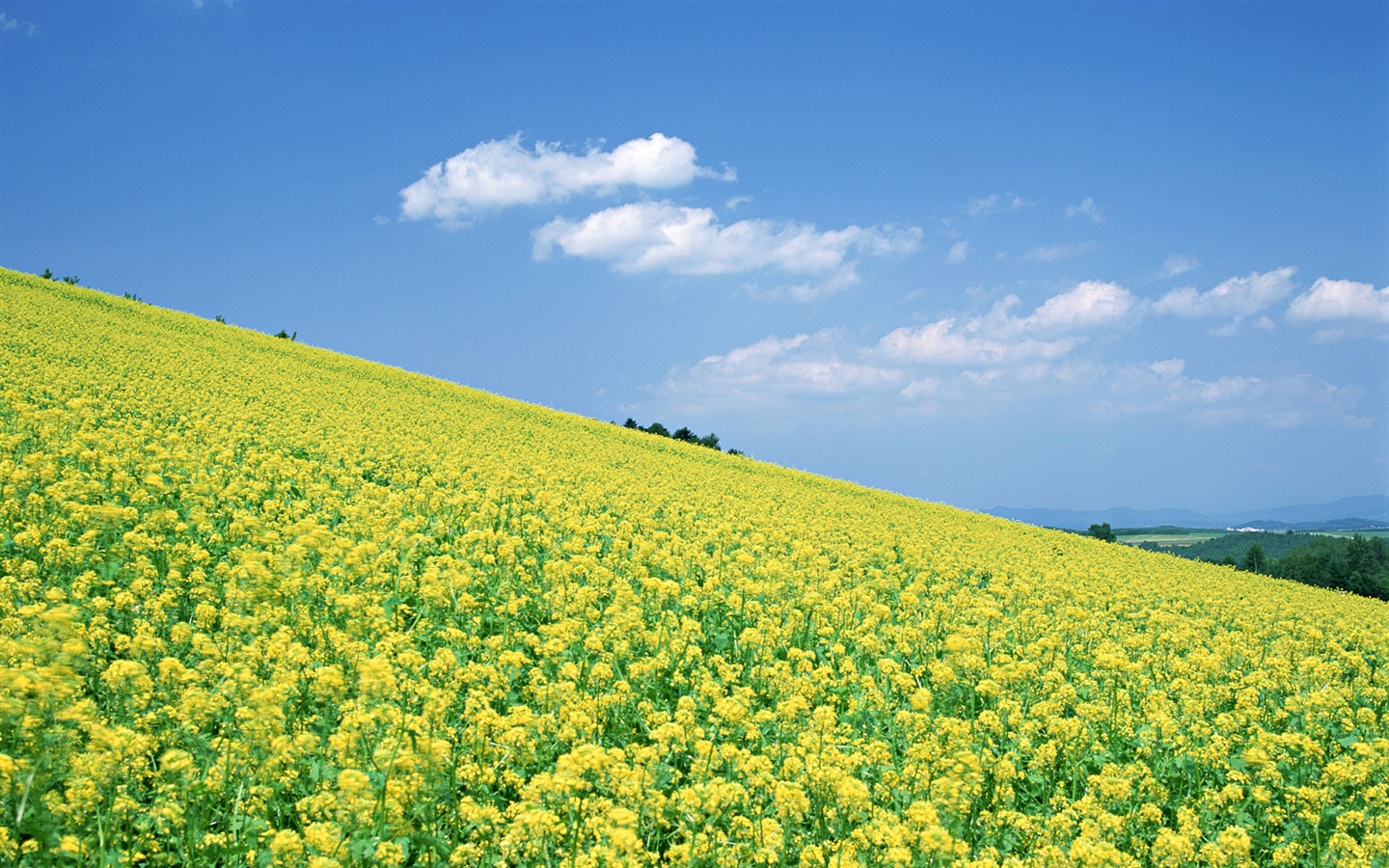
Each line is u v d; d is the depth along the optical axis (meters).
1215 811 8.21
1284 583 35.81
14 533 10.51
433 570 11.03
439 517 16.58
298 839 5.13
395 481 20.70
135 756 5.82
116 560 10.25
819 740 7.86
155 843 5.43
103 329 38.59
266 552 10.56
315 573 10.46
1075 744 8.91
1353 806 8.55
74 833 5.24
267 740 6.11
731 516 23.95
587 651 9.95
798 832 6.62
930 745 7.49
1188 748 9.37
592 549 15.15
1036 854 6.51
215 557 11.52
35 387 21.36
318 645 8.54
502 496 20.00
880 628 13.52
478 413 42.69
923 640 12.22
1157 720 9.46
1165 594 24.12
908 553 24.22
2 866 4.80
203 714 6.38
